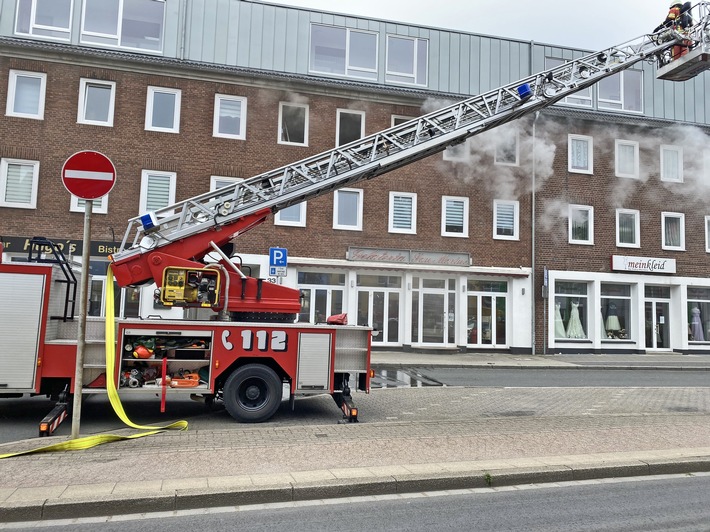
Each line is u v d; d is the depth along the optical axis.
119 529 4.40
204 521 4.59
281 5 20.05
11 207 17.70
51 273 7.80
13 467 5.53
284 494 5.09
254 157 19.41
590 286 22.16
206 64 19.12
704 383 13.99
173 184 18.81
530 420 8.20
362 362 8.66
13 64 17.88
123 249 8.82
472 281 21.17
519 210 21.42
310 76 19.97
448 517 4.77
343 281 20.25
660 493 5.49
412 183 20.67
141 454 6.05
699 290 23.11
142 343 7.96
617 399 10.74
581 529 4.56
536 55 21.72
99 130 18.39
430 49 21.03
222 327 8.17
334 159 9.80
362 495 5.28
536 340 21.22
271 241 19.47
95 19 18.69
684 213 22.80
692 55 10.88
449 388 11.91
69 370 7.76
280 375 8.50
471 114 10.52
